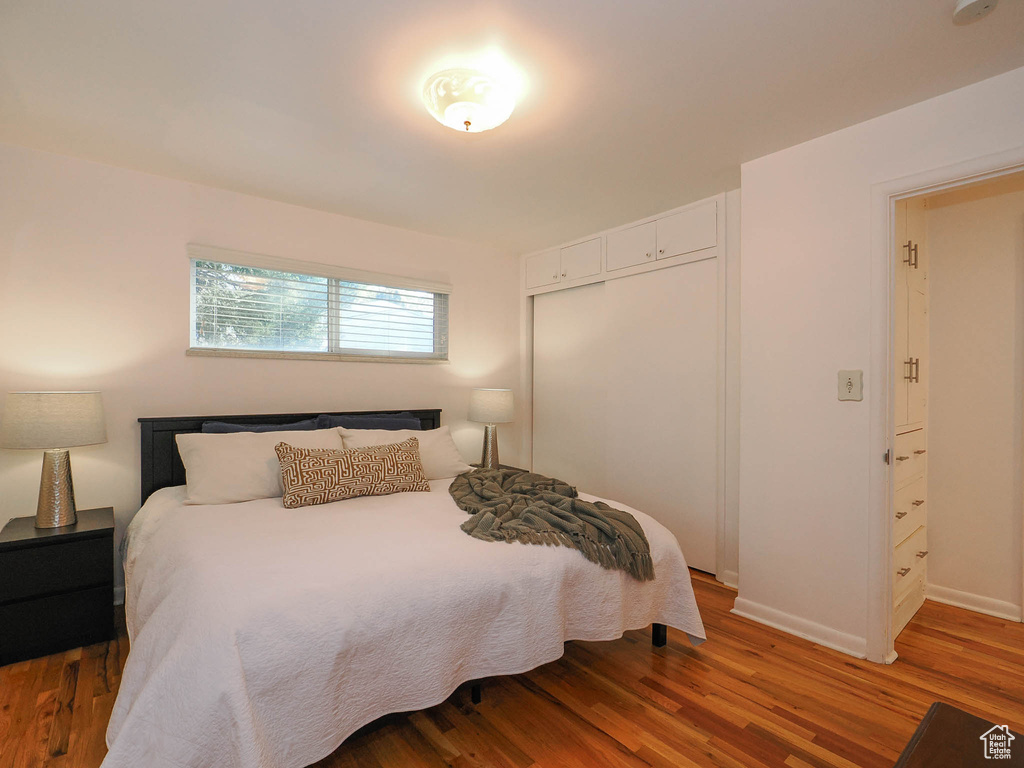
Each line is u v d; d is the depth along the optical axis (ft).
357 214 10.69
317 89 6.11
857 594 6.91
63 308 8.07
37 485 7.89
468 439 12.95
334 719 4.24
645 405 10.89
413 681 4.68
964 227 8.50
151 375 8.79
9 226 7.68
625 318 11.31
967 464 8.50
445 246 12.46
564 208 10.30
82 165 8.19
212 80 5.94
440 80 5.75
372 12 4.79
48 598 6.80
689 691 6.08
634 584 6.38
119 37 5.17
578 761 4.94
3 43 5.25
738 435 9.24
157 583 5.22
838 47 5.33
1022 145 5.68
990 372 8.28
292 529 6.15
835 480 7.13
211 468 7.76
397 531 6.12
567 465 12.88
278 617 4.21
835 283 7.16
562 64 5.61
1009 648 7.14
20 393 6.91
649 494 10.80
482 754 5.03
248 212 9.67
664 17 4.87
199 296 9.38
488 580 5.24
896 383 7.22
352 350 11.16
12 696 5.84
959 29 5.03
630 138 7.34
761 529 7.97
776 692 6.06
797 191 7.54
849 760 4.94
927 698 5.95
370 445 9.22
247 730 3.68
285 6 4.71
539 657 5.42
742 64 5.62
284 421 9.83
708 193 9.49
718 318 9.52
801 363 7.50
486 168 8.36
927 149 6.35
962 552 8.57
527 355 13.84
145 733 3.65
